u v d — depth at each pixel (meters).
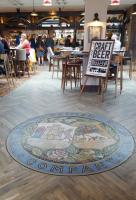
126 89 6.16
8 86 6.37
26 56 8.23
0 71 7.13
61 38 13.88
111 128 3.56
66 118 3.96
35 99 5.07
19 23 13.94
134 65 9.95
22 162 2.62
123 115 4.12
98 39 5.35
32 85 6.56
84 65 5.80
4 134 3.34
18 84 6.70
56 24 13.83
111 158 2.73
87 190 2.18
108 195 2.12
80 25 13.61
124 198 2.08
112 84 6.79
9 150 2.89
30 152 2.85
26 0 10.59
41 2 11.09
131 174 2.43
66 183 2.28
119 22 13.34
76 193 2.14
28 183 2.27
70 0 10.58
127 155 2.79
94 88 5.91
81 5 11.88
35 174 2.41
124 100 5.07
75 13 13.46
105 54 5.17
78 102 4.88
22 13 13.77
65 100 5.02
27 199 2.05
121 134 3.37
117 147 2.99
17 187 2.21
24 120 3.85
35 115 4.09
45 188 2.20
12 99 5.07
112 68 6.00
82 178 2.36
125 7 12.37
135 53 11.21
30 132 3.42
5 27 14.07
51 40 12.27
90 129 3.53
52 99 5.08
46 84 6.70
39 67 10.60
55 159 2.71
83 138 3.24
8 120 3.85
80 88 6.07
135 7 11.19
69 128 3.56
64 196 2.10
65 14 13.54
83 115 4.11
